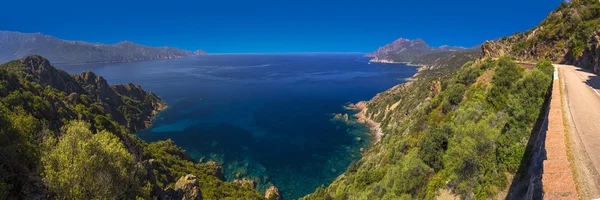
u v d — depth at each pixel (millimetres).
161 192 32750
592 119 15469
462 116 31906
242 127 116688
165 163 60688
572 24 47500
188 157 80562
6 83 54594
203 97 186750
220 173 72750
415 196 27188
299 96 187000
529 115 22031
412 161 30391
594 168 10922
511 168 19484
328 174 75938
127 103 134375
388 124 99625
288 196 66562
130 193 23500
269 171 77688
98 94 124125
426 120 45000
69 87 114688
